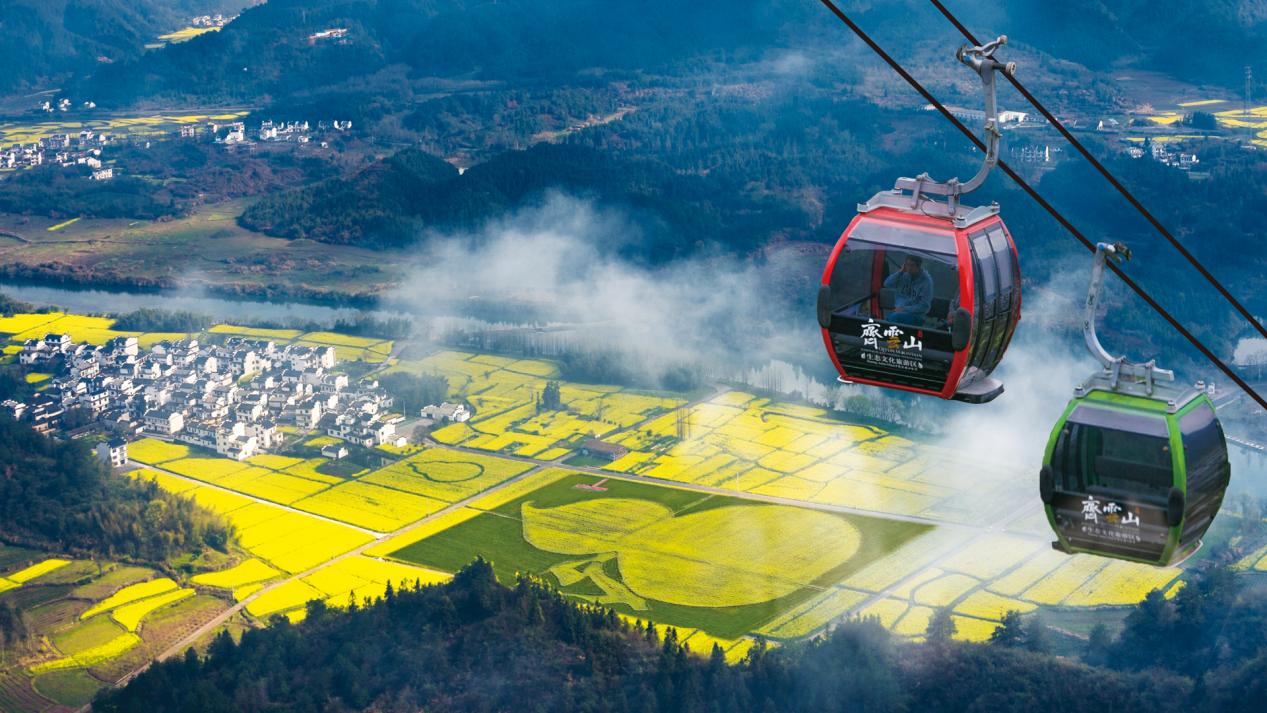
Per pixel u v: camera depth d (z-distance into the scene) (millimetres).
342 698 187625
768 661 186750
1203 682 177125
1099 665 187500
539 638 196750
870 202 43188
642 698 183375
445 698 187000
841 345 43219
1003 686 178250
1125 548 39781
